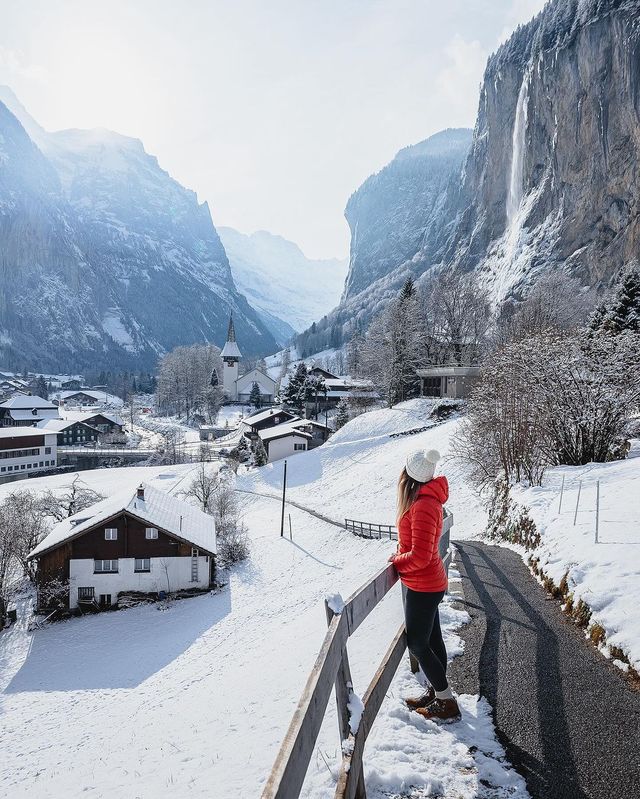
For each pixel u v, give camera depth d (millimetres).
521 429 21453
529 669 5590
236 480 64750
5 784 10055
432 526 4312
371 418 66688
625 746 4117
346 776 3000
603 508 11312
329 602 3408
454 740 4246
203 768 5371
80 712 17500
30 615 31078
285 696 7047
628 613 6223
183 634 25547
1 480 85688
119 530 31609
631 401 20031
